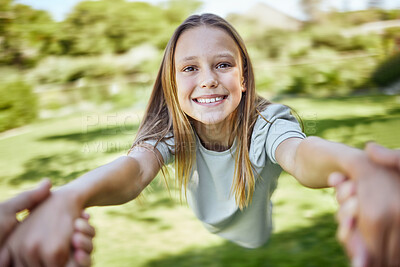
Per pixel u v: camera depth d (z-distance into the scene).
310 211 2.71
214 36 1.10
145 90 8.23
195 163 1.33
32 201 0.55
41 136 6.22
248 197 1.32
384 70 7.75
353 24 8.79
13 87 7.39
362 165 0.48
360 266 0.43
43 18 9.67
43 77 9.19
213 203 1.44
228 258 2.16
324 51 8.37
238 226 1.58
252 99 1.26
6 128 7.07
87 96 8.29
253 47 8.55
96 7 9.40
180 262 2.17
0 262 0.49
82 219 0.55
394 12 8.70
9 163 4.75
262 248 2.24
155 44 9.34
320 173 0.62
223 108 1.10
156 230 2.60
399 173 0.46
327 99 6.80
